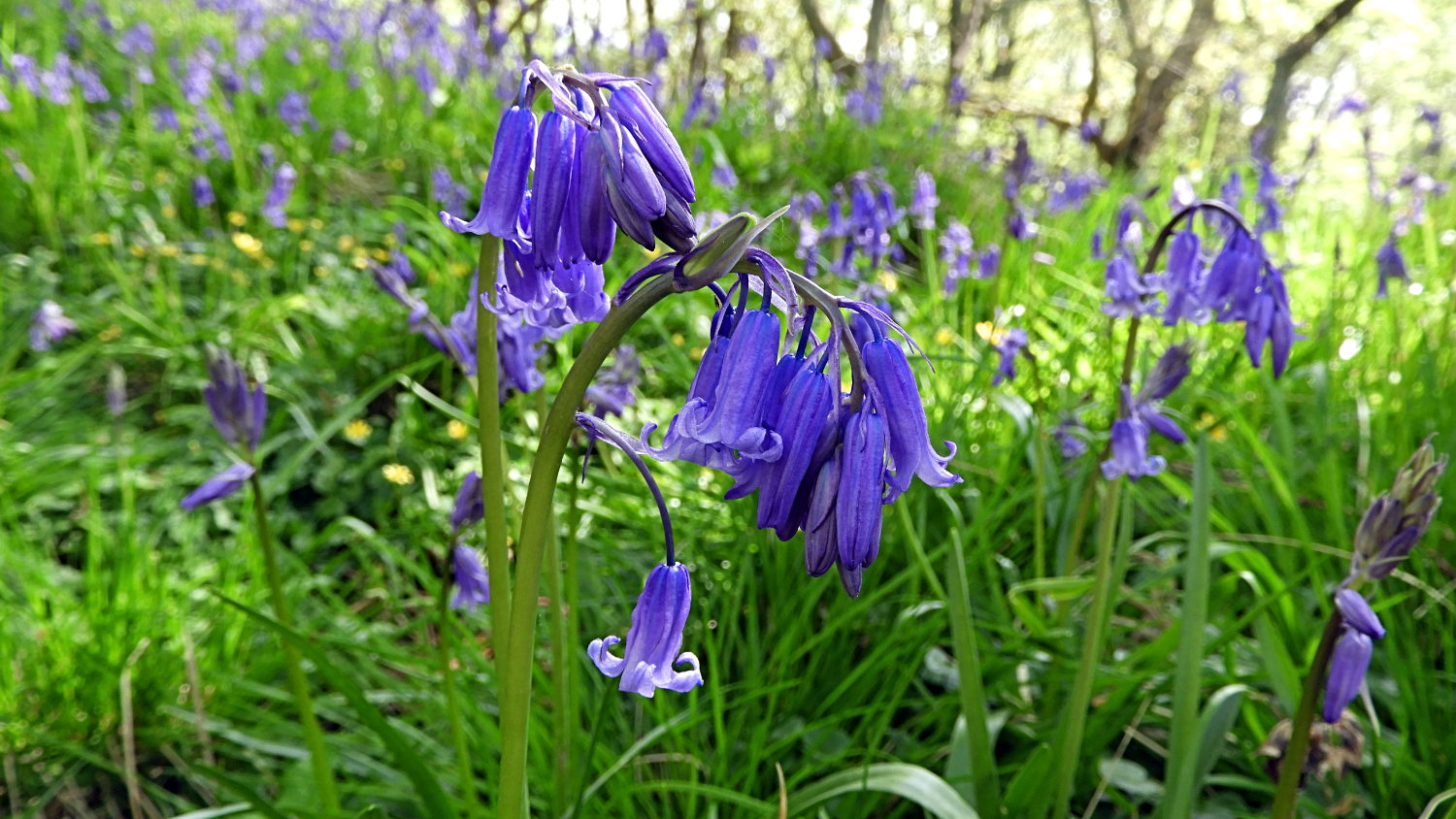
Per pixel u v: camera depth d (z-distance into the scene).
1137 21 15.30
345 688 1.83
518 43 10.06
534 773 2.49
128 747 2.57
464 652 2.83
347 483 4.12
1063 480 3.57
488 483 1.56
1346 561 3.24
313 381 4.57
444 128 7.12
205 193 5.50
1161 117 13.57
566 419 1.27
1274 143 11.16
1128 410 2.25
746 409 1.10
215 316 5.03
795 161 7.58
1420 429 3.85
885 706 2.71
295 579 3.41
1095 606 2.26
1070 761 2.29
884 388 1.12
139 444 4.30
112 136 6.61
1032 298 4.87
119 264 5.44
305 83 8.20
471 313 2.08
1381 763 2.72
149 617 2.99
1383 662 3.05
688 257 1.14
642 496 3.56
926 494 3.35
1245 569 3.21
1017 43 21.67
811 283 1.15
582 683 2.90
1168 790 2.11
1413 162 6.28
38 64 7.69
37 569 3.29
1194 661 2.18
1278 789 2.08
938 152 8.09
